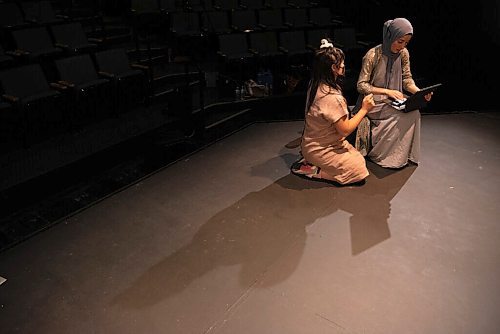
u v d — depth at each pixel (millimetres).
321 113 3660
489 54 8062
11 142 5242
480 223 3471
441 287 2836
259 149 4734
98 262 3105
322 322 2588
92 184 5160
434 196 3828
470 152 4609
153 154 5387
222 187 4004
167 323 2598
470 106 7004
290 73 7273
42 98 5262
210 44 7992
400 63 4043
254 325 2574
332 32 7910
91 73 6004
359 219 3520
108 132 5699
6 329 2582
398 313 2643
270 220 3520
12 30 6691
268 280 2906
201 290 2834
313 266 3021
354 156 3934
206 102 6707
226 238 3318
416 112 4078
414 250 3170
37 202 4754
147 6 8336
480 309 2666
